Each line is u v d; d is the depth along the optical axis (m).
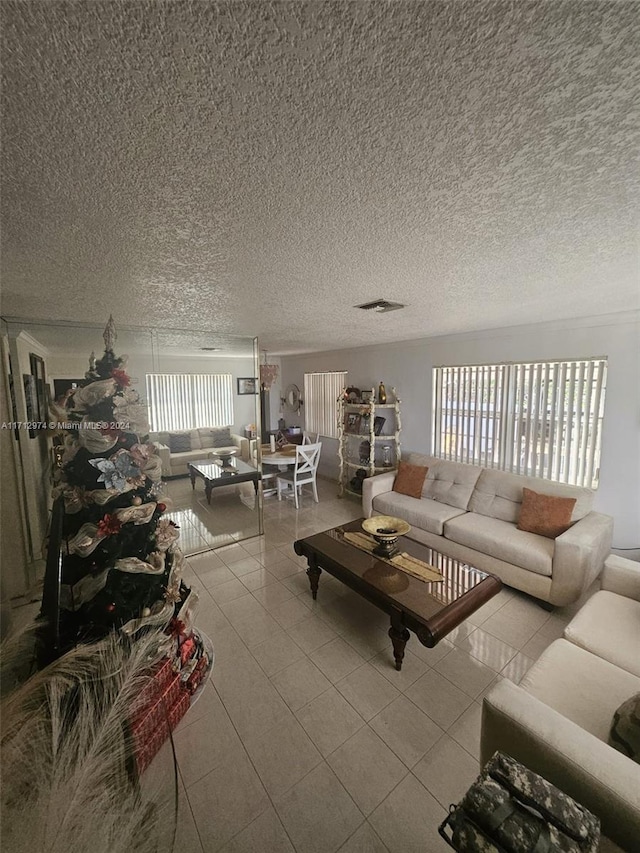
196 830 1.29
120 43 0.50
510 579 2.69
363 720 1.70
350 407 5.00
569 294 2.06
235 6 0.46
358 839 1.26
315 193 0.93
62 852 0.63
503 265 1.53
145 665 1.19
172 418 4.03
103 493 1.66
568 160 0.81
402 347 4.54
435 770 1.47
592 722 1.28
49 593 1.52
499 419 3.58
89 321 2.78
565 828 0.85
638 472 2.75
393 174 0.85
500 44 0.52
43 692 0.86
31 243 1.20
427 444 4.35
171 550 1.91
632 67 0.55
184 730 1.66
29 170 0.79
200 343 3.68
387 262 1.47
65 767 0.73
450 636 2.27
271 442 5.30
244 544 3.68
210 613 2.54
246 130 0.69
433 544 3.25
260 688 1.89
